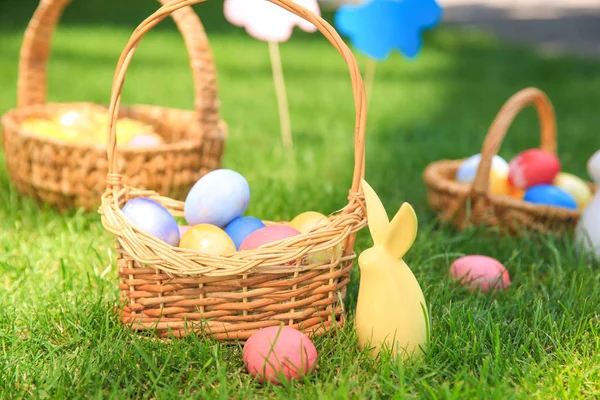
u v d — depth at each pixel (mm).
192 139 1389
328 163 1706
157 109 1545
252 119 2145
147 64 3047
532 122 2283
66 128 1432
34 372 1028
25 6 4117
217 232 1100
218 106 1380
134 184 1344
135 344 1032
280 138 1902
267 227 1102
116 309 1123
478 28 4934
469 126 2156
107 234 1307
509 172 1421
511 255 1293
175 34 3885
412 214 1036
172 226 1104
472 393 993
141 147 1337
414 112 2367
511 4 6445
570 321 1105
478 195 1334
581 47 4281
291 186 1543
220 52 3449
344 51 1050
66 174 1354
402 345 1043
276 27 1596
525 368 1034
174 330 1082
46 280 1196
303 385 1020
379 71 3217
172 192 1369
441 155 1794
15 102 2139
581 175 1698
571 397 1001
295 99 2514
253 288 1065
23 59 1497
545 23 5266
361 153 1064
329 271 1081
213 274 1040
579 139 2002
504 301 1173
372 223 1059
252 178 1579
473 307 1150
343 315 1103
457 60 3566
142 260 1051
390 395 1006
